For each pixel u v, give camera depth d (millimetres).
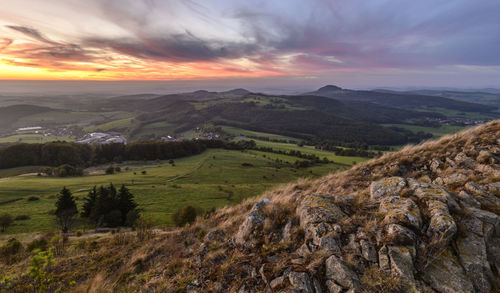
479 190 6191
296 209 7184
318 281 4504
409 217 5016
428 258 4383
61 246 13828
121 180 104250
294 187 12867
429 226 4883
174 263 7355
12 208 63719
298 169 130625
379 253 4613
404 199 5914
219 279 5570
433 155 10453
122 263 9234
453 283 3951
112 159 154000
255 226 6984
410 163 10727
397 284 4023
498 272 4164
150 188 91062
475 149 9320
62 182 96438
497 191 5980
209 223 11117
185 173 121188
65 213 48938
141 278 7219
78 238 20531
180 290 5766
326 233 5379
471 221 4969
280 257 5477
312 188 11492
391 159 11789
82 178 106312
